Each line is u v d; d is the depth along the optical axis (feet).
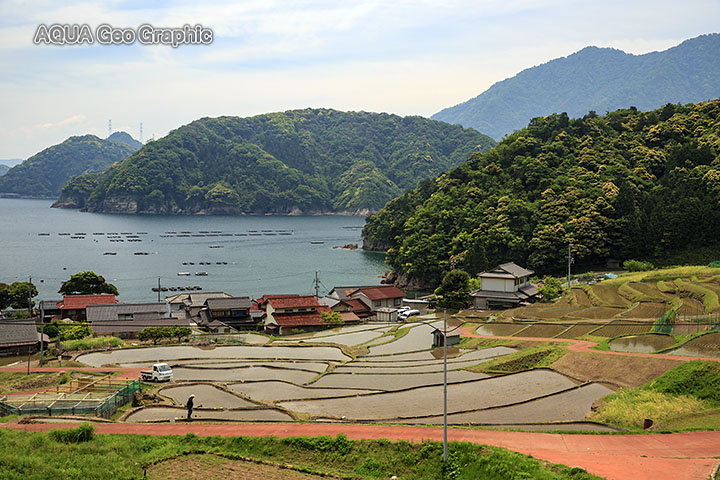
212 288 441.27
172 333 250.98
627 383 152.76
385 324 299.17
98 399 139.03
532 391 151.33
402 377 173.88
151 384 167.43
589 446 102.73
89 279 348.18
